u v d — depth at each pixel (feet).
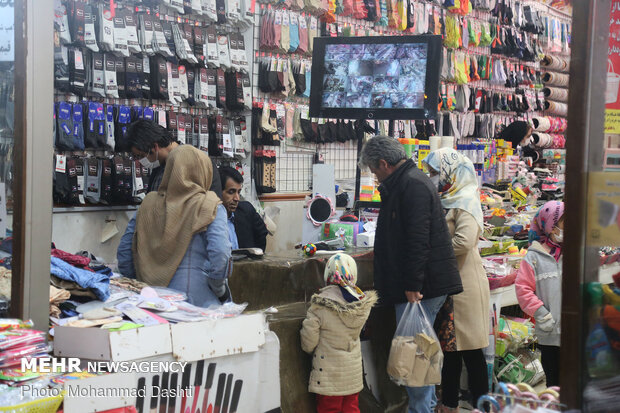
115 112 17.62
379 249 11.96
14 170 7.48
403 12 26.21
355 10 24.59
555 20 35.78
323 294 11.05
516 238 19.08
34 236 7.50
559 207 11.30
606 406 5.35
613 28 5.51
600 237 5.26
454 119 29.17
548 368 11.60
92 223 17.63
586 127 5.12
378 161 11.80
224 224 9.72
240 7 20.72
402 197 11.62
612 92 5.49
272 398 9.30
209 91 19.98
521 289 11.59
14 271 7.48
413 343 11.54
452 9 28.86
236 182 13.42
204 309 8.98
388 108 14.84
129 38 17.56
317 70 15.34
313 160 24.18
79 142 16.75
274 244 22.49
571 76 5.18
